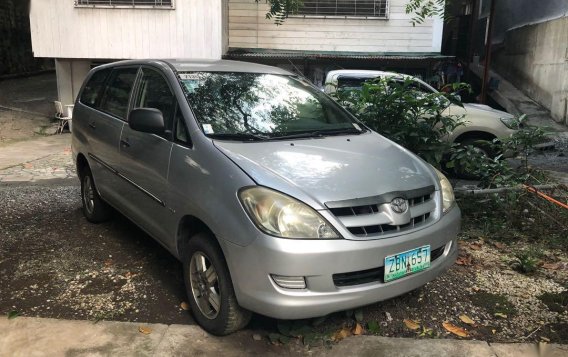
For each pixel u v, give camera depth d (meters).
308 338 3.00
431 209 3.09
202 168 3.01
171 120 3.46
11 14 19.47
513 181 5.11
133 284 3.73
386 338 3.04
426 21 12.75
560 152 9.53
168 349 2.89
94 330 3.06
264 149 3.11
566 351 2.92
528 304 3.49
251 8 12.89
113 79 4.60
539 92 13.84
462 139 7.44
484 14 16.97
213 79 3.73
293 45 13.10
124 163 3.94
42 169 8.09
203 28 11.67
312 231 2.61
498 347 2.94
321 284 2.61
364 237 2.70
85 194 5.09
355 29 12.94
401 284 2.84
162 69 3.83
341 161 3.10
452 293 3.63
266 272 2.59
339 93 5.36
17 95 16.23
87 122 4.75
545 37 13.48
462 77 14.05
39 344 2.91
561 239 4.64
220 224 2.76
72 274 3.89
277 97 3.84
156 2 11.60
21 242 4.55
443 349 2.92
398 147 3.59
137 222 3.90
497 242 4.62
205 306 3.06
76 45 11.89
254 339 3.01
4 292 3.59
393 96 4.88
